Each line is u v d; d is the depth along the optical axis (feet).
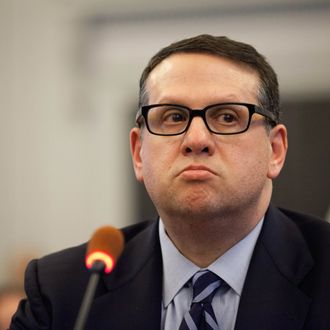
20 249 45.80
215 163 15.62
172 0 45.52
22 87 48.37
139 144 17.80
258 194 16.48
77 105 47.65
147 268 17.72
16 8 48.44
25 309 18.38
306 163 45.57
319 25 44.29
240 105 16.05
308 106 45.62
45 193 47.85
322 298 16.10
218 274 16.85
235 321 16.20
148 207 47.39
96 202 47.44
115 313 17.12
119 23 46.93
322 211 45.09
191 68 16.30
